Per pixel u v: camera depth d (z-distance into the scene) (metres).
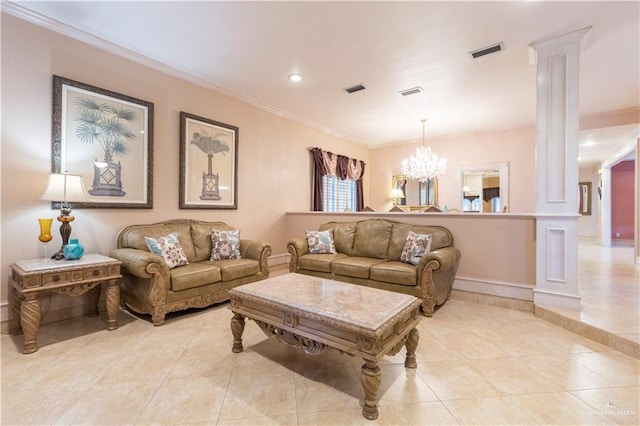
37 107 2.70
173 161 3.74
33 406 1.66
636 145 5.38
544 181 3.03
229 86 4.20
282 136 5.36
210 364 2.13
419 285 3.16
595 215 9.48
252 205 4.80
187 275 2.97
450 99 4.61
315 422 1.57
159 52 3.30
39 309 2.30
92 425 1.53
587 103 4.74
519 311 3.25
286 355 2.28
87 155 2.98
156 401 1.72
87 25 2.82
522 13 2.59
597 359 2.20
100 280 2.59
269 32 2.91
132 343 2.44
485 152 6.37
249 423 1.55
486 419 1.58
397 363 2.16
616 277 4.12
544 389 1.84
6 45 2.54
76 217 2.94
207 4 2.51
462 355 2.27
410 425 1.54
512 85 4.09
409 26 2.79
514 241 3.40
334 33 2.92
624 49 3.16
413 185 7.32
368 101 4.72
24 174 2.64
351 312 1.84
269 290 2.30
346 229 4.43
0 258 2.54
